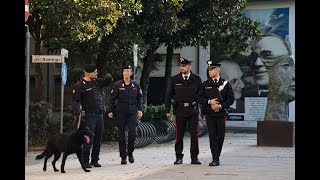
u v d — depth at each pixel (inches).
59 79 1038.4
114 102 460.4
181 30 887.1
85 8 580.1
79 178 367.6
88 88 423.2
